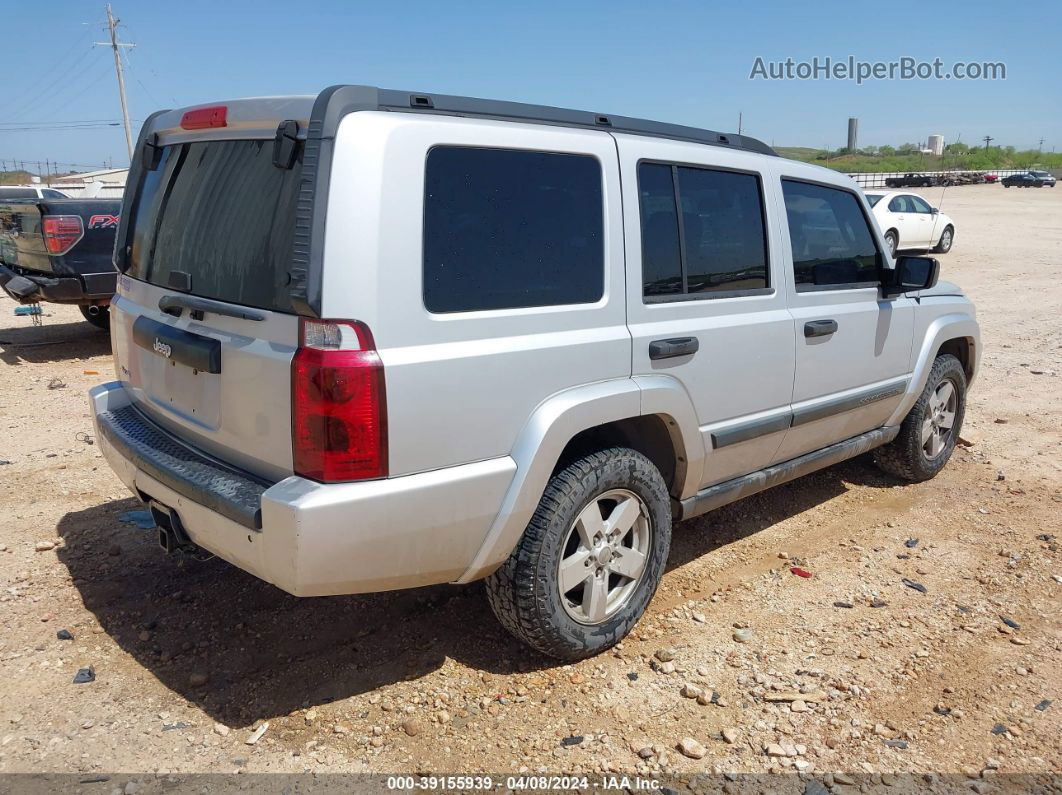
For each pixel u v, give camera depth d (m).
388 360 2.66
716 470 3.93
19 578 4.00
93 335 10.14
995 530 4.90
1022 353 9.77
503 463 2.98
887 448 5.47
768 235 4.06
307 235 2.58
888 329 4.86
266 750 2.89
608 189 3.32
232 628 3.64
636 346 3.37
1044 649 3.65
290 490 2.65
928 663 3.53
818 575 4.31
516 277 3.01
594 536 3.36
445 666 3.41
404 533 2.78
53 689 3.19
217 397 3.01
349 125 2.62
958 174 60.59
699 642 3.65
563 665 3.44
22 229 9.09
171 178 3.52
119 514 4.75
